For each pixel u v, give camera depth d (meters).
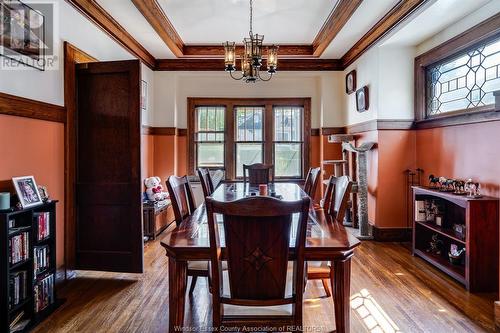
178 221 2.26
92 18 3.40
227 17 4.00
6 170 2.31
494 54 2.97
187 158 5.76
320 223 2.16
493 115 2.86
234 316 1.60
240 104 5.82
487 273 2.74
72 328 2.20
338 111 5.55
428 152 3.93
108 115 3.09
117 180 3.09
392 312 2.40
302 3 3.61
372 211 4.41
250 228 1.48
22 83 2.45
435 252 3.55
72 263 3.10
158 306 2.52
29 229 2.24
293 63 5.48
